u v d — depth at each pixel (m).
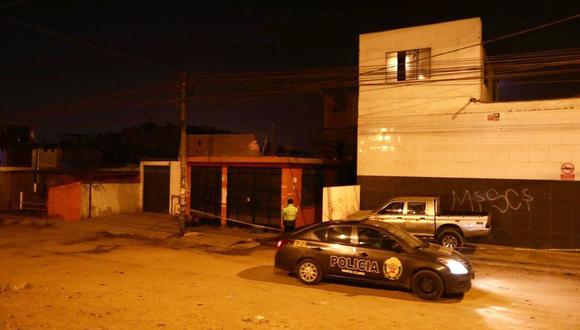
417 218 15.33
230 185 21.78
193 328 7.25
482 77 16.11
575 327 7.98
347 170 25.61
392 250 9.97
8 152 32.16
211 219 22.41
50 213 24.03
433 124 17.94
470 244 16.83
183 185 18.72
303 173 21.56
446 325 7.83
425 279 9.55
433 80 17.81
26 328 7.10
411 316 8.31
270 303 8.93
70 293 9.55
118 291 9.79
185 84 18.38
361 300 9.38
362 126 19.23
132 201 25.52
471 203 17.23
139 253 15.07
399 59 18.69
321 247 10.55
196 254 14.97
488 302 9.59
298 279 11.01
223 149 22.19
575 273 12.73
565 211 15.82
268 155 23.12
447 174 17.69
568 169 15.80
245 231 20.11
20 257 14.29
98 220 22.70
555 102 16.00
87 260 13.80
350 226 10.58
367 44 19.14
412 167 18.30
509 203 16.66
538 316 8.63
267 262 13.54
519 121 16.53
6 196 28.19
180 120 18.62
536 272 12.83
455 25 17.69
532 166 16.33
